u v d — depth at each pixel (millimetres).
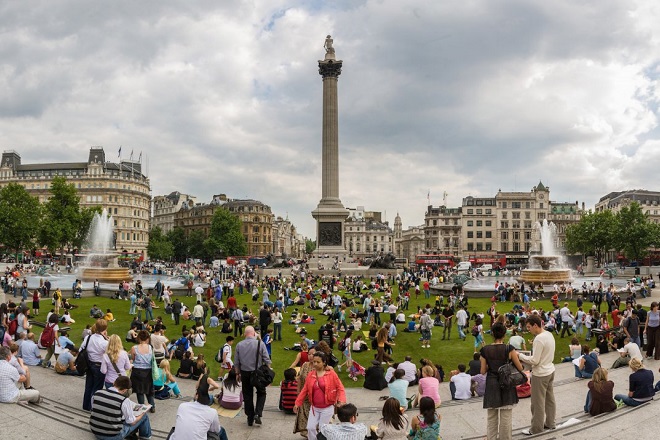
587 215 141750
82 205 191375
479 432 15680
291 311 50250
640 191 189875
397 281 84188
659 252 139250
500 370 12359
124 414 13234
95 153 197500
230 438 15070
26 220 126375
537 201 194375
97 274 71688
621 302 54562
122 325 40219
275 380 26047
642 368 16344
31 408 15000
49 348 23234
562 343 36094
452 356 32625
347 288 67125
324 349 16844
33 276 88812
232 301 42500
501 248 194875
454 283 66125
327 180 105312
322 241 103875
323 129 106438
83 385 19969
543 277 69312
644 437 12828
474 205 198375
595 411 15898
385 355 28766
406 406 18156
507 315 40250
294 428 15039
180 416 12188
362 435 11547
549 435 13352
